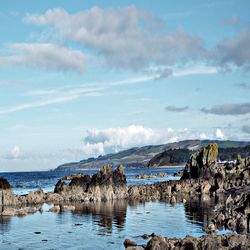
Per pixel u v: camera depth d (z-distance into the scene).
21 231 77.69
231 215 84.19
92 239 69.88
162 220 89.31
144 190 156.12
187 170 187.62
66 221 89.06
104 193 138.38
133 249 55.25
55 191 142.88
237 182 160.75
